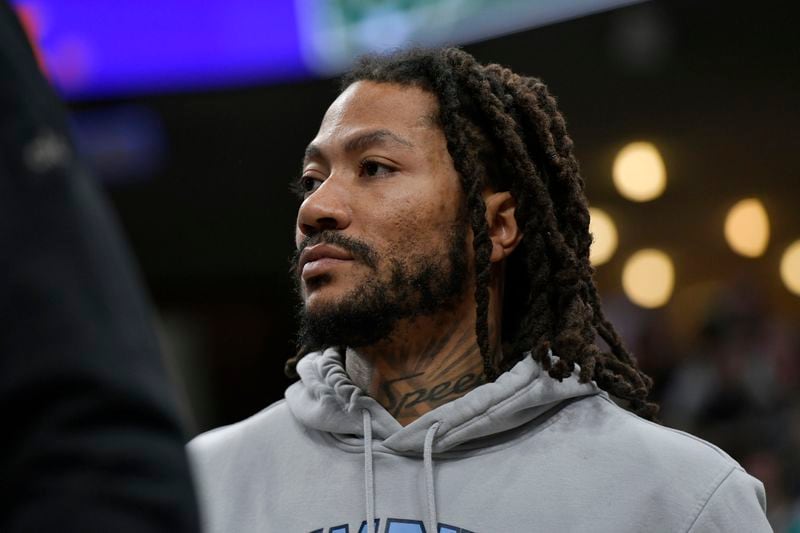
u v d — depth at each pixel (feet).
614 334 19.98
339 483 17.80
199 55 66.54
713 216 80.23
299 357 20.58
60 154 9.05
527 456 17.44
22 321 8.45
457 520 16.94
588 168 74.18
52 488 8.21
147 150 72.95
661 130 69.26
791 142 68.69
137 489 8.36
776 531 46.83
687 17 63.77
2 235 8.62
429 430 17.39
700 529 16.70
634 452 17.26
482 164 18.56
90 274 8.75
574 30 64.64
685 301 81.56
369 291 17.38
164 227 76.38
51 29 67.31
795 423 53.52
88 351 8.47
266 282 81.92
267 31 65.00
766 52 63.77
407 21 58.90
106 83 67.56
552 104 19.81
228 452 19.04
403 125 18.12
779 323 62.18
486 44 64.95
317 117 71.77
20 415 8.39
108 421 8.44
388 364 18.29
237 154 73.51
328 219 17.61
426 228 17.71
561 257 18.56
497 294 18.79
